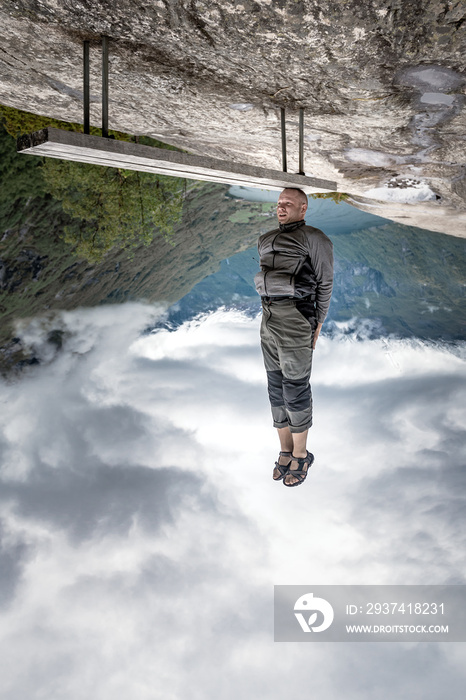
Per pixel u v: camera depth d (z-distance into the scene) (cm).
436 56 189
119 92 259
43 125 1387
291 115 270
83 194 2070
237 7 163
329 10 161
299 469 274
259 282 255
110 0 165
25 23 189
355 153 345
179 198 2194
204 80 231
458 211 485
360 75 212
